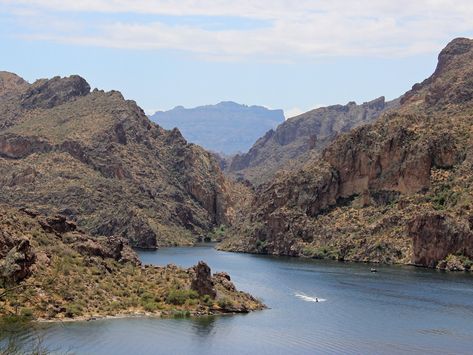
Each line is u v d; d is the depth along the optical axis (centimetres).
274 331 14650
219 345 13300
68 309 13925
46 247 15962
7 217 16050
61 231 17488
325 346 13700
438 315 16938
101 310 14600
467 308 17825
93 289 15238
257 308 17012
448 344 14175
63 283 14800
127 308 15075
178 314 15288
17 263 13950
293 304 18000
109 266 16750
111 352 12231
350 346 13800
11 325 9906
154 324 14275
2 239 14362
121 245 18050
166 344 13038
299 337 14262
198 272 16550
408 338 14575
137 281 16612
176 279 17012
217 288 17000
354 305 18062
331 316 16538
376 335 14775
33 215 17525
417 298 19212
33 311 13300
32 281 14162
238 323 15150
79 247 16875
